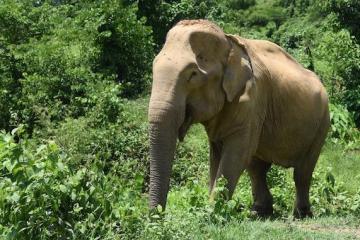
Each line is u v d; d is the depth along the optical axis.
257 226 9.40
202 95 10.31
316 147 13.16
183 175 16.36
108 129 17.05
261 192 12.91
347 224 10.75
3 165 8.29
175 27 10.53
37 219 7.94
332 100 25.00
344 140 22.83
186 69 9.91
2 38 21.80
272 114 11.92
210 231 8.86
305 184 13.13
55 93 20.00
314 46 34.09
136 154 16.44
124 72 24.48
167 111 9.52
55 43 21.50
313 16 48.25
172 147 9.52
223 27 27.89
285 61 12.70
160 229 8.27
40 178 8.01
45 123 17.19
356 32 26.91
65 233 8.05
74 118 19.06
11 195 7.93
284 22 57.31
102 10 24.25
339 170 18.95
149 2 28.38
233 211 9.89
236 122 10.87
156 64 10.01
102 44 23.95
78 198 8.27
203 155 17.44
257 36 36.03
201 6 29.17
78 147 15.93
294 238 8.85
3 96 18.91
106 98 18.23
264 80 11.57
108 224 8.28
